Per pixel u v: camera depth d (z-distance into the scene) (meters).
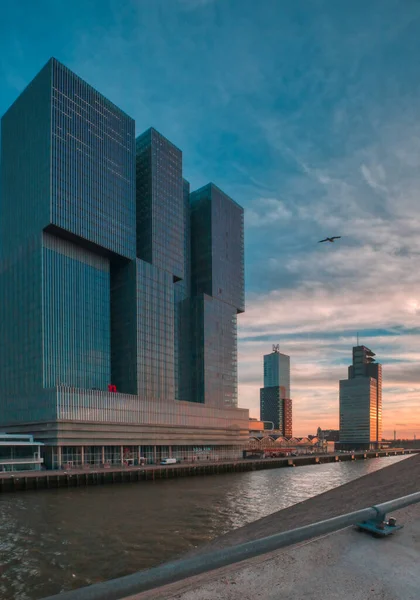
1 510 56.62
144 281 178.88
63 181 152.88
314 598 3.88
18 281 154.25
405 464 11.43
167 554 32.59
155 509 55.81
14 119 168.25
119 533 39.66
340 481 101.44
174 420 160.12
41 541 36.47
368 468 158.00
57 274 151.88
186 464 134.50
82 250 163.00
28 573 28.16
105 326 167.00
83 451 129.25
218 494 74.69
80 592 3.16
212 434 176.75
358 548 4.96
